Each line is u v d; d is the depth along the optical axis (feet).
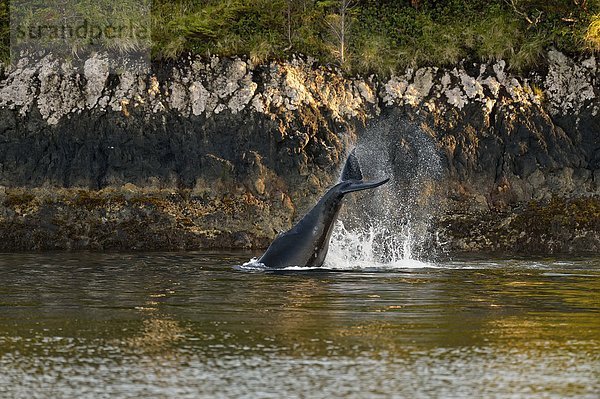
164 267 198.90
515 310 143.23
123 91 265.34
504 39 282.56
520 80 278.26
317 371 107.14
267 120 263.90
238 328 128.98
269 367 108.78
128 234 248.93
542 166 266.98
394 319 135.54
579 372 107.04
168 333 126.21
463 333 125.90
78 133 261.24
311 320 134.82
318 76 274.77
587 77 279.28
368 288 165.89
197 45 274.57
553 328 129.39
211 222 253.24
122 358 112.88
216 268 195.93
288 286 168.25
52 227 248.11
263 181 258.57
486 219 260.21
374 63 278.87
